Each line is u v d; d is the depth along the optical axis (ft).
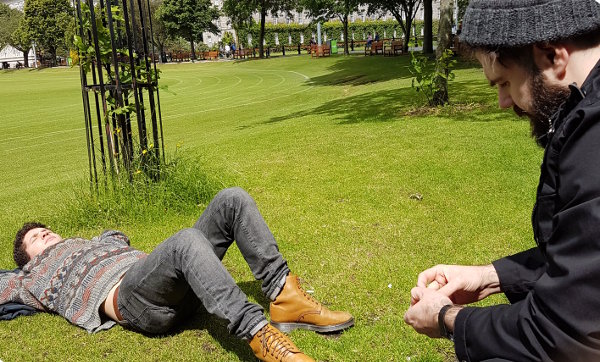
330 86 86.02
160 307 10.35
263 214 18.35
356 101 52.54
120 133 19.47
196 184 20.01
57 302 11.54
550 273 4.44
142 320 10.50
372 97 53.93
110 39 19.04
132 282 10.22
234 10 184.85
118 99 18.92
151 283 9.98
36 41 289.12
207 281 9.14
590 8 4.28
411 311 5.94
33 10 286.05
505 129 28.84
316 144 29.63
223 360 9.96
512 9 4.58
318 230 16.51
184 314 10.99
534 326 4.50
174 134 49.90
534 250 6.70
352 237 15.72
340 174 22.70
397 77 79.10
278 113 56.90
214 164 26.27
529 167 21.47
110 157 19.56
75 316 11.21
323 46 176.86
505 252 14.08
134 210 18.97
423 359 9.54
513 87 4.88
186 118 62.69
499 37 4.65
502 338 4.77
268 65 175.32
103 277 11.12
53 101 105.70
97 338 10.87
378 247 14.87
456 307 5.53
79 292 11.25
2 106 99.81
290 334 10.53
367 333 10.47
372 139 29.45
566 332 4.25
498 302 11.57
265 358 8.97
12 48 341.00
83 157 43.80
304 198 19.86
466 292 6.73
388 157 24.85
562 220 4.30
